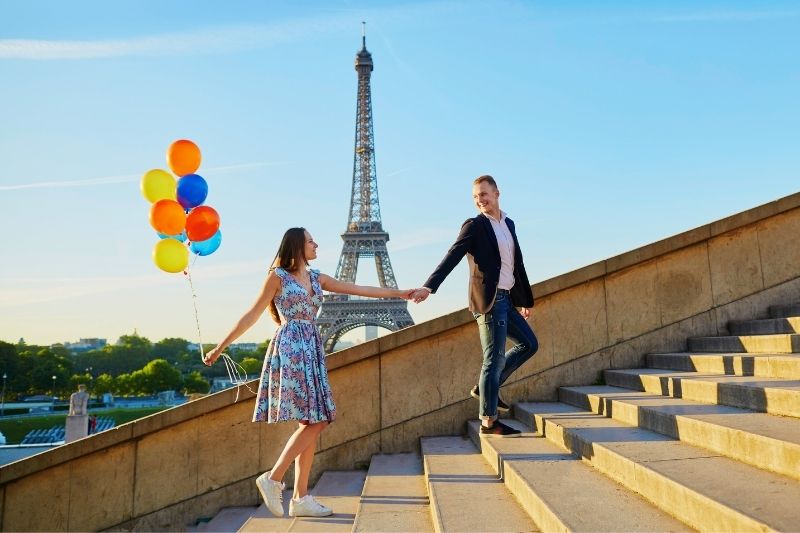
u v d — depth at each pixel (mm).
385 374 7062
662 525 2877
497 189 5508
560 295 7398
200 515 6785
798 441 3076
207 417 6898
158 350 191750
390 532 3811
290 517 5555
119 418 80125
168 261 6531
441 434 7035
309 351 4656
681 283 7656
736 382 4617
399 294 5047
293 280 4707
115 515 6750
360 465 6930
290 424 6934
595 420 5191
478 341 7215
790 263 7910
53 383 123375
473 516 3617
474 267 5281
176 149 6668
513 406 7055
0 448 39094
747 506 2549
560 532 2949
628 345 7461
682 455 3639
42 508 6738
